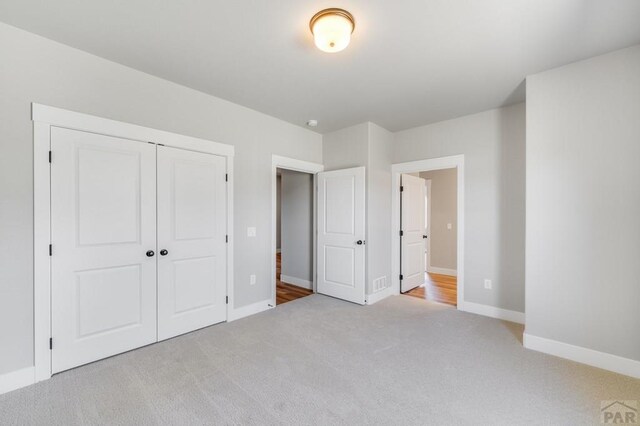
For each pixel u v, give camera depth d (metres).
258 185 3.42
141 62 2.34
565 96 2.34
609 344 2.17
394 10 1.74
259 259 3.43
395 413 1.68
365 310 3.50
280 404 1.76
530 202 2.48
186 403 1.76
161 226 2.60
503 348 2.51
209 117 2.94
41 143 2.00
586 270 2.25
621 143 2.12
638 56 2.07
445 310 3.52
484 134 3.39
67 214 2.11
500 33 1.96
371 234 3.81
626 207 2.10
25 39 1.95
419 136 3.95
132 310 2.43
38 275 1.99
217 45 2.11
